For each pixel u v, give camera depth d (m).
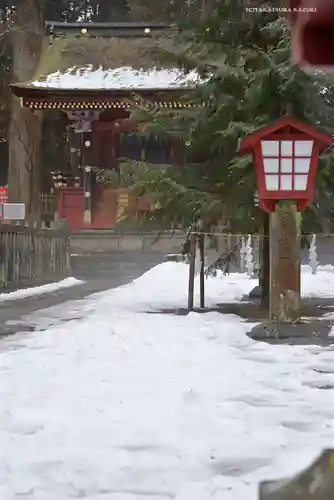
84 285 39.38
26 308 25.92
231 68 21.69
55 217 72.38
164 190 22.41
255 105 21.52
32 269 39.56
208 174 23.31
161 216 22.88
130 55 66.81
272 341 16.03
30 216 64.44
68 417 9.18
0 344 16.30
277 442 7.89
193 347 15.26
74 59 66.88
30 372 12.55
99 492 6.43
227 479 6.71
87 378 11.90
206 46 23.00
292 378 11.68
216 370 12.46
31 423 8.89
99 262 55.84
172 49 23.64
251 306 24.73
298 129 16.59
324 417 9.08
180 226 23.72
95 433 8.38
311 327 16.66
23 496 6.32
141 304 26.86
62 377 12.05
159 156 68.94
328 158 21.08
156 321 20.20
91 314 23.25
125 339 16.64
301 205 16.95
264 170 16.73
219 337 16.84
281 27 20.47
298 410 9.47
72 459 7.39
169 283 37.41
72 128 72.69
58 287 37.69
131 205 23.47
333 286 35.94
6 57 71.56
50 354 14.65
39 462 7.29
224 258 25.20
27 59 68.56
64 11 86.56
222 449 7.68
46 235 42.34
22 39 68.31
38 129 69.00
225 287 34.00
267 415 9.16
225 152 22.70
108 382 11.52
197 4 23.25
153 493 6.38
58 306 26.70
